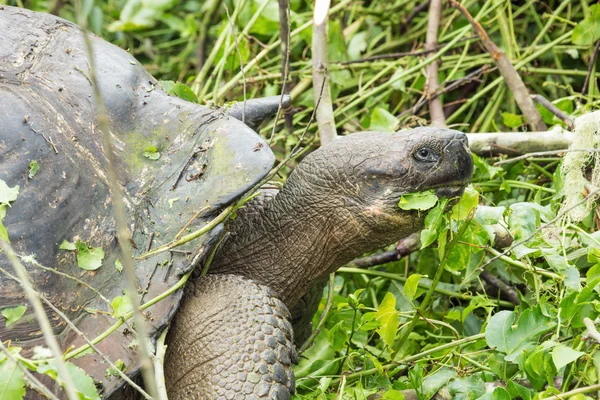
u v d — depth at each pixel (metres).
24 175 4.18
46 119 4.39
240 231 5.05
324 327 5.41
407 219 4.78
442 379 4.53
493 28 7.89
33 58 4.71
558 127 6.21
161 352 4.00
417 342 5.43
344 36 7.87
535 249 4.62
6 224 4.05
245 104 5.11
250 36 7.35
